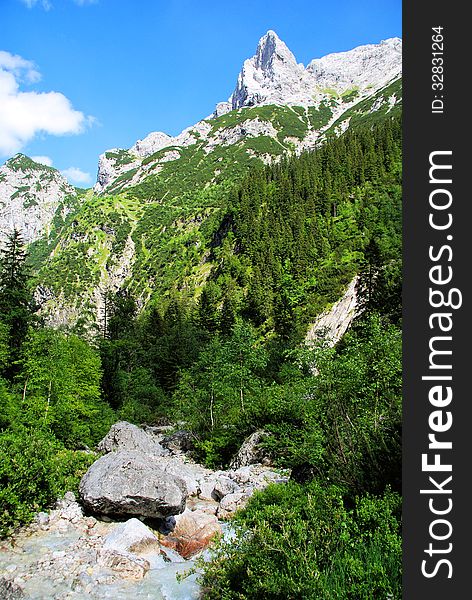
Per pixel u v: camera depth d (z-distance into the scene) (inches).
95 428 1149.7
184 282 5743.1
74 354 1299.2
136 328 3437.5
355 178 5108.3
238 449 941.2
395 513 319.3
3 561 400.8
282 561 283.1
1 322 1347.2
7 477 489.7
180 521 533.0
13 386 1090.7
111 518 509.0
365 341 633.6
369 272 2482.8
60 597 350.9
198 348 2623.0
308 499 346.0
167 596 362.3
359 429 467.5
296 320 3029.0
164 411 1882.4
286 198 5354.3
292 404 772.0
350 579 255.3
